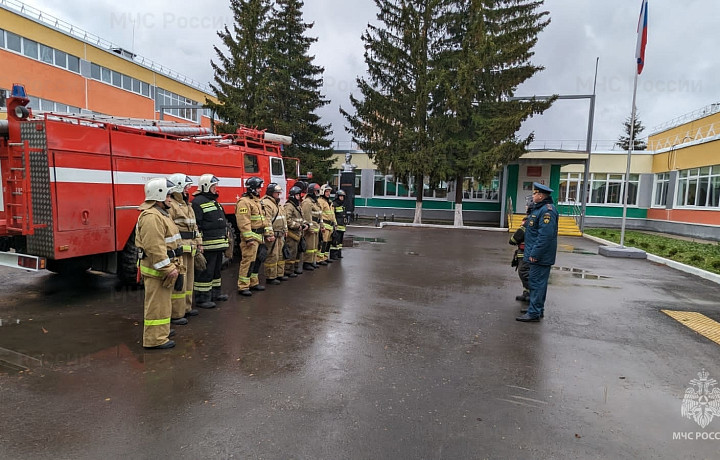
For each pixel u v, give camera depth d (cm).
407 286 835
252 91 2195
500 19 2245
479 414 353
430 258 1216
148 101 3322
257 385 393
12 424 318
